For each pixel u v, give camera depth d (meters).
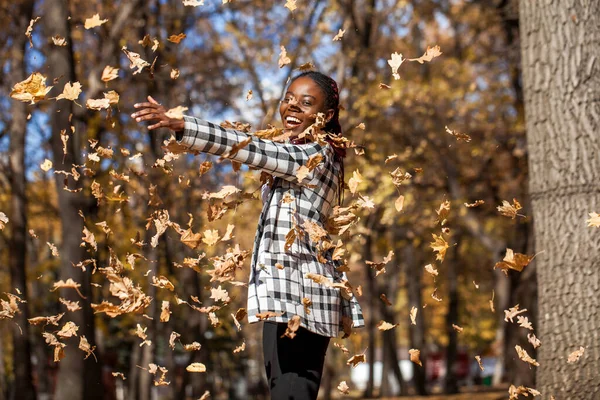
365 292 21.61
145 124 12.41
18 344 14.43
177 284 14.52
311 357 3.11
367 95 14.30
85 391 11.05
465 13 17.16
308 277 3.04
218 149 2.90
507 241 18.61
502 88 17.42
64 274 11.07
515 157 17.02
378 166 12.55
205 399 4.26
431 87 15.64
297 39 15.29
